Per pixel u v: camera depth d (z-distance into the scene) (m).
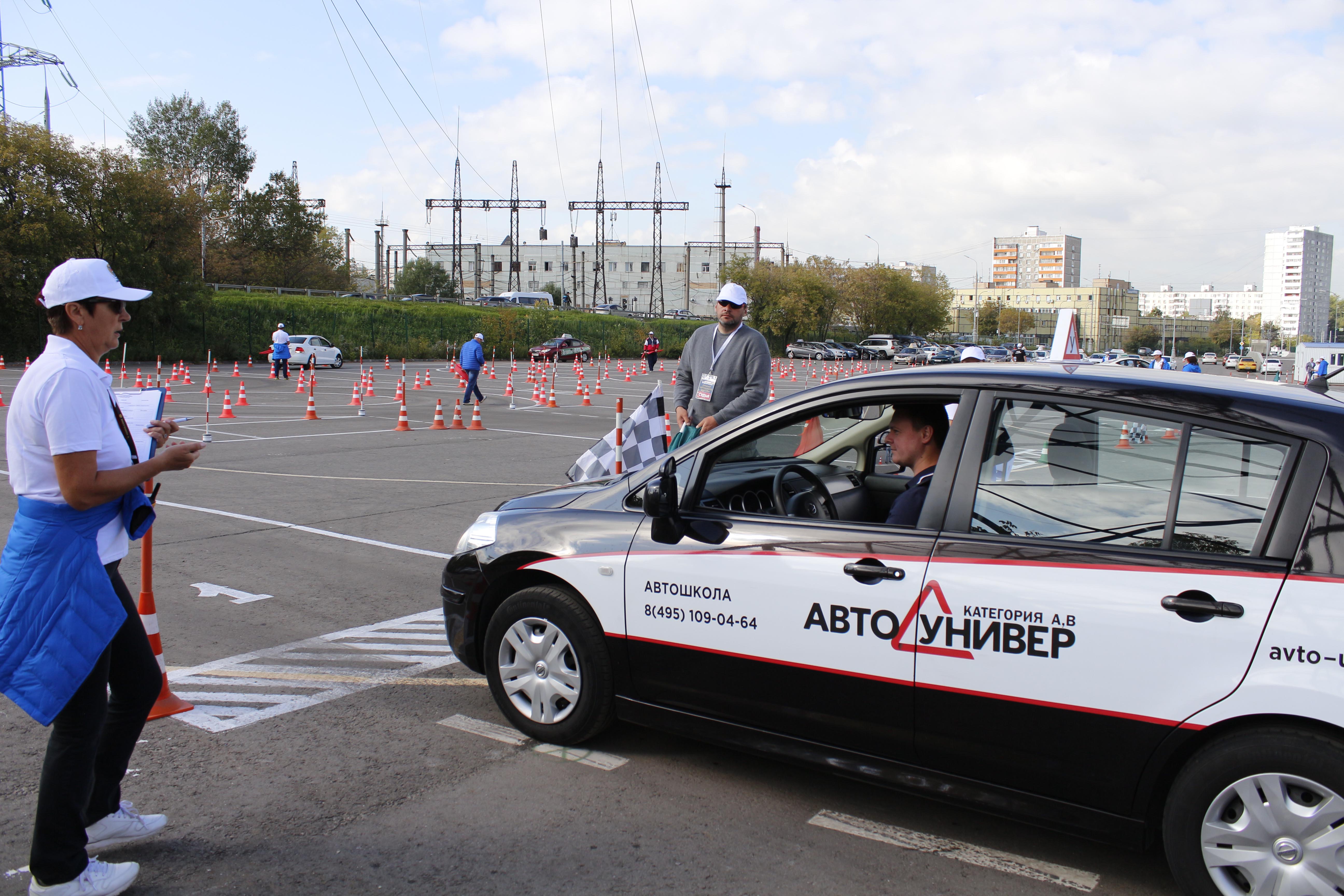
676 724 3.65
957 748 3.01
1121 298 191.25
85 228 39.03
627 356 74.31
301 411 21.39
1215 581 2.61
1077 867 3.09
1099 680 2.74
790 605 3.29
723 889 2.93
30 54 46.06
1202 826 2.63
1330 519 2.52
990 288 197.62
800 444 4.29
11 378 28.42
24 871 2.96
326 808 3.43
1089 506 2.89
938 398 3.22
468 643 4.23
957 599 2.96
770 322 79.62
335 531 8.46
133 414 3.10
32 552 2.65
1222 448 2.72
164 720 4.26
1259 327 193.75
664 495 3.50
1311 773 2.47
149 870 3.01
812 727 3.29
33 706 2.61
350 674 4.88
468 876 2.99
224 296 48.69
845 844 3.22
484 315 61.59
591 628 3.81
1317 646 2.45
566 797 3.54
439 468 12.67
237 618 5.81
